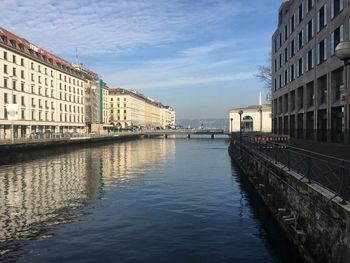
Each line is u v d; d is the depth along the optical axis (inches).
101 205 679.7
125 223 553.0
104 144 3245.6
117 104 6033.5
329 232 315.6
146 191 828.6
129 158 1744.6
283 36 2113.7
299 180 416.5
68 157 1796.3
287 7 2112.5
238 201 716.7
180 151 2269.9
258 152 850.8
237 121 4104.3
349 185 325.1
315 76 1417.3
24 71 2827.3
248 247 444.5
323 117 1365.7
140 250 434.6
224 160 1630.2
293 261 401.1
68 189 855.1
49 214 610.2
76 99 3959.2
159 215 603.5
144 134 5049.2
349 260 272.1
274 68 2482.8
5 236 490.6
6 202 706.2
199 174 1136.2
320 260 337.4
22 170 1238.9
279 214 515.5
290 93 1931.6
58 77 3476.9
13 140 1879.9
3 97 2516.0
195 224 547.5
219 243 458.9
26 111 2847.0
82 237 484.7
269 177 635.5
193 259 406.3
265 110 4005.9
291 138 1792.6
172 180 1005.8
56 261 402.6
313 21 1449.3
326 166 431.5
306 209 387.2
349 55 379.9
